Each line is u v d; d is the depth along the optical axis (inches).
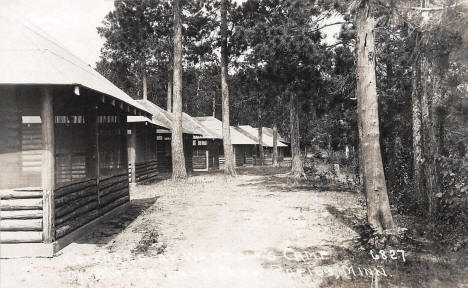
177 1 953.5
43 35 397.1
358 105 365.4
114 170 496.7
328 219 448.5
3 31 331.9
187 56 1307.8
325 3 573.6
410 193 478.0
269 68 752.3
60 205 333.4
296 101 1020.5
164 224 437.4
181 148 941.2
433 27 353.7
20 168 339.9
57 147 366.0
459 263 273.9
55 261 301.0
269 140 2202.3
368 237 303.6
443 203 360.2
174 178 933.8
